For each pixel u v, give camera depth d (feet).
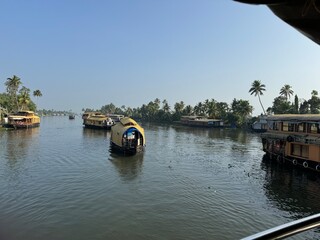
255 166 112.37
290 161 108.68
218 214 59.47
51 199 65.62
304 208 64.80
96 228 51.37
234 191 76.54
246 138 229.45
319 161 95.81
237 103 367.45
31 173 90.17
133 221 54.70
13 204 61.82
